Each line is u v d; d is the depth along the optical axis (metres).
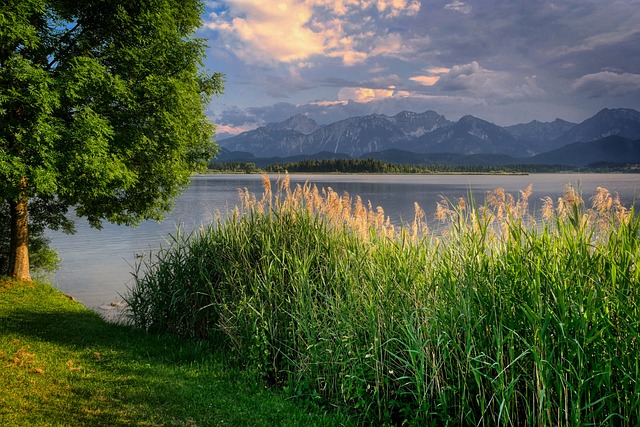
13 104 13.12
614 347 5.24
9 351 9.63
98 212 18.69
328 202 10.45
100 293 20.27
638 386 4.84
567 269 5.72
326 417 6.93
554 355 5.53
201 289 10.55
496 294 6.12
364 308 7.58
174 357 9.66
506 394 5.45
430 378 6.55
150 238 36.50
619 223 6.09
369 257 8.81
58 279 23.02
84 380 8.19
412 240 8.57
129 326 12.50
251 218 10.83
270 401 7.47
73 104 14.11
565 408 5.18
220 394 7.75
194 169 21.27
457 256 7.01
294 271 9.02
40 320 12.84
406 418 6.57
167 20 15.91
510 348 5.54
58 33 14.94
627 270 5.35
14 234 17.81
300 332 8.23
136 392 7.70
